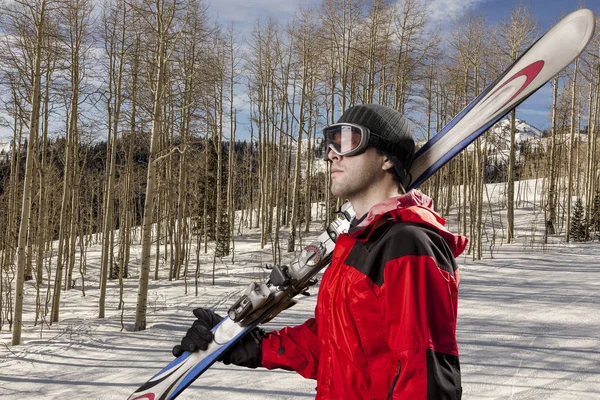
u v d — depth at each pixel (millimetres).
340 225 1112
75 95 13312
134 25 11344
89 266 22844
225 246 22078
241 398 4516
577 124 28516
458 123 1118
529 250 18969
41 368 6316
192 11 10055
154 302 12461
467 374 5051
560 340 6359
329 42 19234
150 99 10719
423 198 1014
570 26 972
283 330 1251
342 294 904
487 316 8055
